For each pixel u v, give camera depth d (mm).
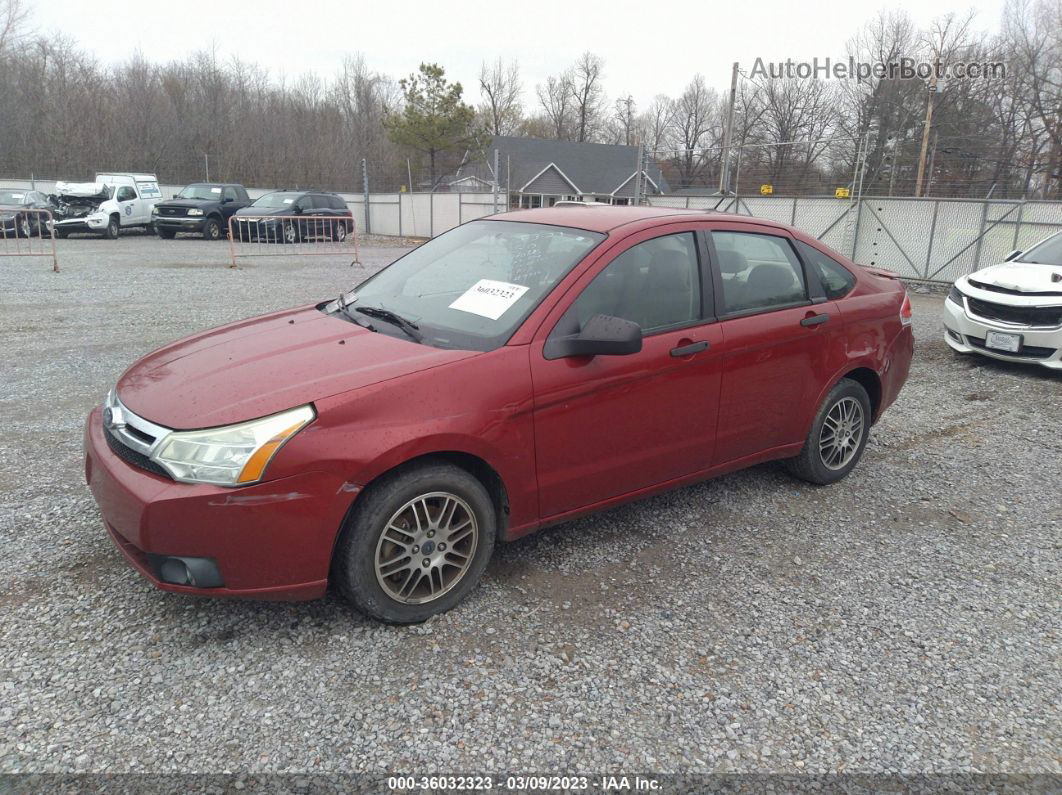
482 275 3594
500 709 2561
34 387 6188
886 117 35656
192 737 2377
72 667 2672
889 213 16609
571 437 3260
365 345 3176
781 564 3645
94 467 2887
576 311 3285
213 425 2633
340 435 2682
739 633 3061
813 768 2367
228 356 3174
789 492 4523
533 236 3752
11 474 4336
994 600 3393
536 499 3238
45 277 13367
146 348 7742
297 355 3096
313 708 2525
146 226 25844
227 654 2783
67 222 23141
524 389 3066
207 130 42562
